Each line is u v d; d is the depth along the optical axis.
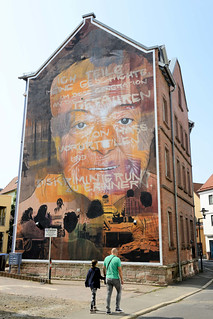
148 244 15.56
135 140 17.27
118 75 18.67
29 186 19.62
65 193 18.38
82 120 19.05
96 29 20.14
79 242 17.20
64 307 9.34
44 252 17.98
